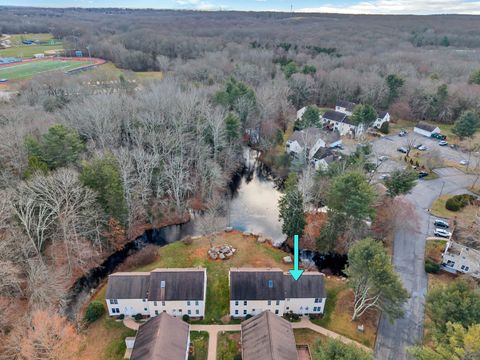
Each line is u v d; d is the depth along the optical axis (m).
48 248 53.50
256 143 100.25
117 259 59.12
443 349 31.25
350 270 44.56
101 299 50.56
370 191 54.09
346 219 56.62
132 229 64.50
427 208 70.50
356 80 127.38
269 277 47.09
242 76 127.69
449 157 92.25
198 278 46.84
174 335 40.19
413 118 119.94
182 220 69.06
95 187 55.06
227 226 68.06
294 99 124.94
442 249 58.38
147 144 76.75
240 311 46.91
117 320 46.62
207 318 47.19
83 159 61.75
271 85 114.12
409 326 45.97
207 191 75.38
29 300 44.59
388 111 121.56
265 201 77.50
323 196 65.19
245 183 85.12
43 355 37.62
